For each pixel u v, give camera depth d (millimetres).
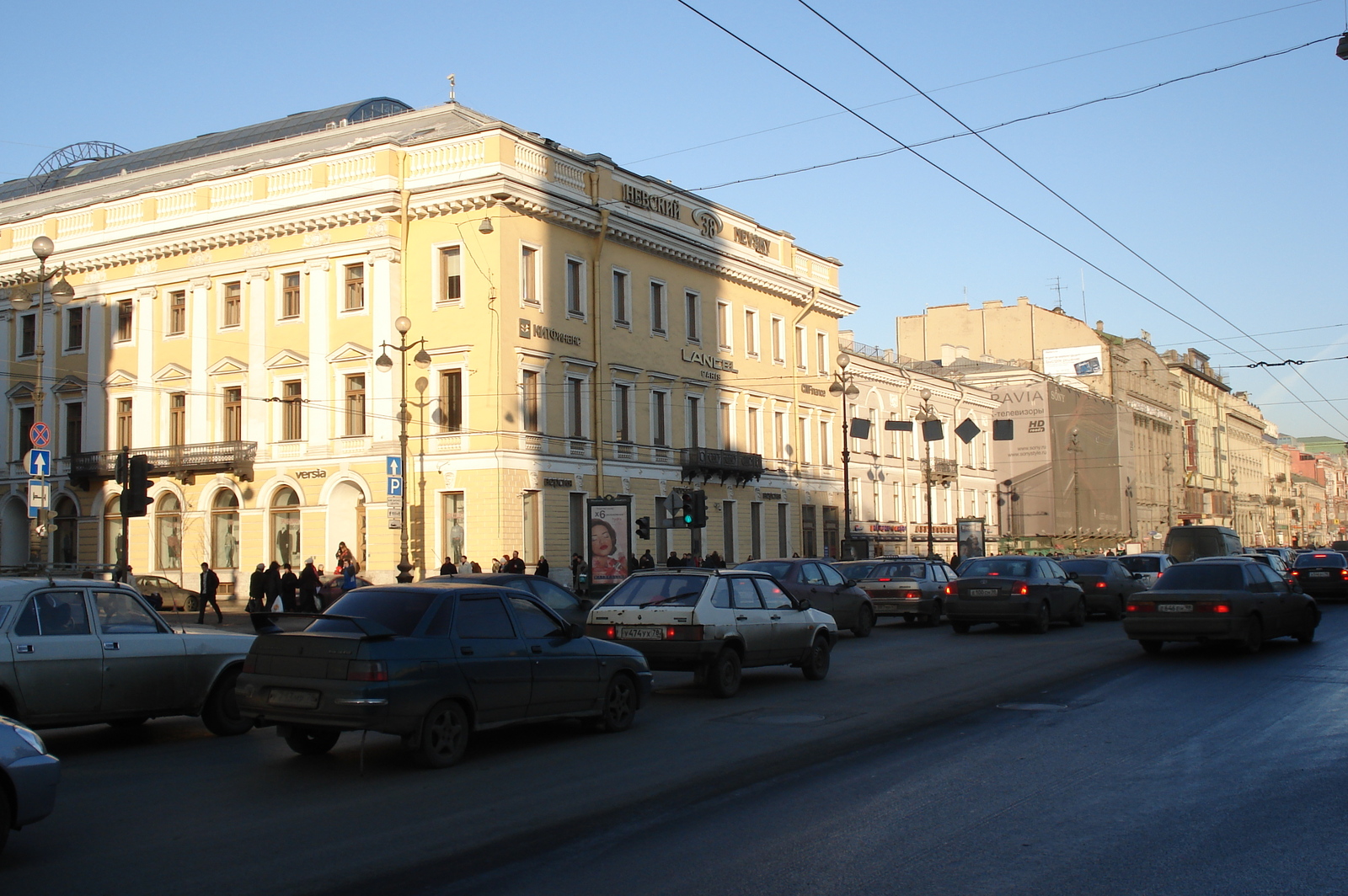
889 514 61344
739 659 15422
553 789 9461
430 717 10352
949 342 91438
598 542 31984
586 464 41062
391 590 11070
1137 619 19453
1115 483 87875
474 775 10117
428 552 38375
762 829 8008
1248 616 19094
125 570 24281
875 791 9172
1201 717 12641
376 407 39219
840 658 20484
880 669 18297
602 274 42406
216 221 41875
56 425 46250
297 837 7977
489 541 37469
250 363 41656
